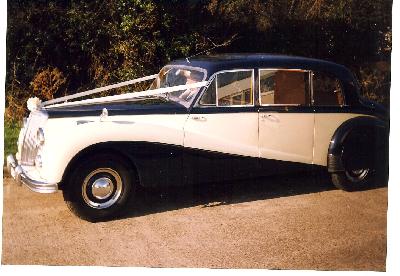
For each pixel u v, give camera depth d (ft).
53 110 13.64
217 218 14.51
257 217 14.62
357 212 15.08
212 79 14.56
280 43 27.14
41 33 24.02
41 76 24.16
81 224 13.80
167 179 14.38
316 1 27.17
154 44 24.68
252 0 26.55
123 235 13.23
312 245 12.91
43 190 13.12
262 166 15.39
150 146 14.01
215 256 12.25
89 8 24.70
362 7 27.17
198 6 25.91
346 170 16.48
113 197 13.96
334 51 27.55
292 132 15.52
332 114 16.01
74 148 13.20
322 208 15.37
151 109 14.15
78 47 24.72
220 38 26.37
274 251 12.57
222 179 15.01
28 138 14.42
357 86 16.56
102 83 24.90
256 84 15.03
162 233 13.41
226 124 14.74
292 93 15.49
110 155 13.66
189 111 14.38
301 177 18.40
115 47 24.71
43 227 13.51
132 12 24.49
